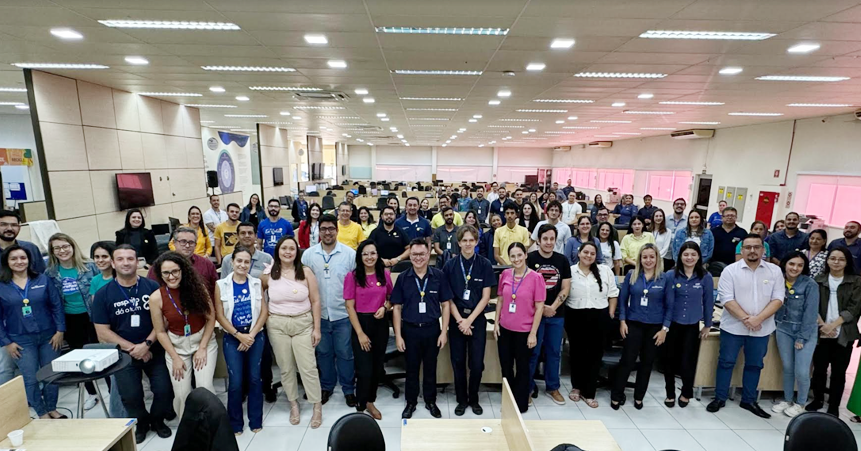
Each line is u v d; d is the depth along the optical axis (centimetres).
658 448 284
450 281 306
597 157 2080
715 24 343
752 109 782
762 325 312
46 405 297
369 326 303
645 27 357
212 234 615
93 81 643
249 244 358
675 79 556
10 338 282
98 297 266
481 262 306
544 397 348
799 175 870
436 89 683
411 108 927
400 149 2764
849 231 455
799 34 359
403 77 591
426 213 923
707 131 1177
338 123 1305
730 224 500
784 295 317
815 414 200
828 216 790
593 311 325
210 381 283
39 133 568
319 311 306
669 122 1066
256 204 791
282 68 544
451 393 352
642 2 302
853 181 736
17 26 376
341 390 357
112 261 309
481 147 2755
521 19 348
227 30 387
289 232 519
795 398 345
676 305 321
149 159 809
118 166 719
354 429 184
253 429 295
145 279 282
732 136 1103
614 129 1320
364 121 1233
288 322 294
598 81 587
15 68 555
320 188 1945
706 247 495
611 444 205
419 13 338
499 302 313
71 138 618
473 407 317
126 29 385
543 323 323
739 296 317
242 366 291
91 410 325
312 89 702
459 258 309
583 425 221
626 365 324
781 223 528
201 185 1009
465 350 312
